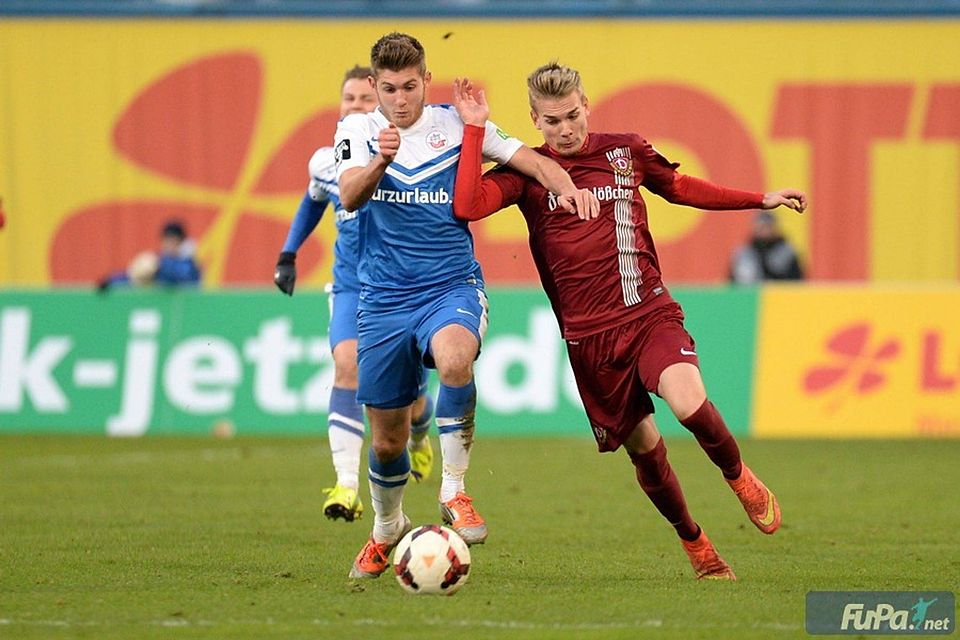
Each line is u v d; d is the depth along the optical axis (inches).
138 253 3061.0
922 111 2979.8
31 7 3036.4
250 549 1160.2
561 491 1594.5
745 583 990.4
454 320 985.5
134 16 3031.5
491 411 2210.9
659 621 844.6
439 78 2960.1
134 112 3043.8
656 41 2967.5
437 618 853.8
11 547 1164.5
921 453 2022.6
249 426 2236.7
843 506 1482.5
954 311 2207.2
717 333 2236.7
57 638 803.4
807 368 2217.0
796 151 2984.7
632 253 994.7
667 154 2984.7
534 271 2923.2
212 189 3043.8
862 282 3004.4
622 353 984.9
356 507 1204.5
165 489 1593.3
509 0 2957.7
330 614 868.0
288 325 2251.5
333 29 3006.9
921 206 2992.1
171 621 848.3
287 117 3024.1
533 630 818.8
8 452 2007.9
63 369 2266.2
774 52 2974.9
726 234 2947.8
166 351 2262.6
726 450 954.7
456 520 1013.8
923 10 2965.1
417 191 992.2
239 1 3021.7
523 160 999.6
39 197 3061.0
